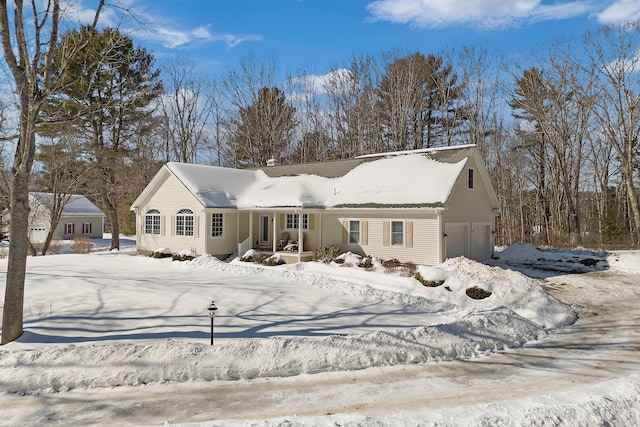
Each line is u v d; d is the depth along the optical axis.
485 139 42.50
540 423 5.78
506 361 9.01
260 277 17.56
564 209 40.56
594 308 14.77
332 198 24.70
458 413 6.04
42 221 44.97
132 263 22.62
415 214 21.62
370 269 20.55
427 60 45.72
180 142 44.50
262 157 44.78
